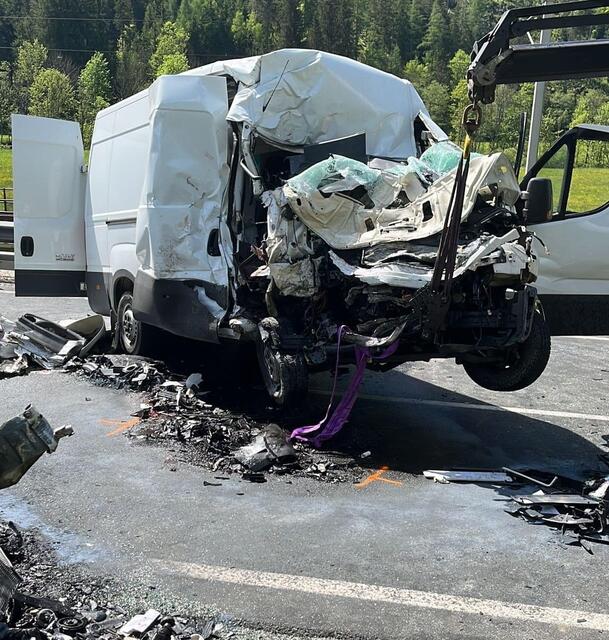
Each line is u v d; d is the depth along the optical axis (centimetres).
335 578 363
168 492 462
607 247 799
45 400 641
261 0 9506
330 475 501
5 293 1326
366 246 549
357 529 418
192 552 386
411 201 581
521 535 418
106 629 314
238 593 348
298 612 333
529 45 439
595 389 779
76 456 516
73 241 923
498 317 536
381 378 785
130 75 8256
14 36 9644
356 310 563
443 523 430
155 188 660
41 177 893
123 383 688
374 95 708
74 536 401
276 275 560
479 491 483
